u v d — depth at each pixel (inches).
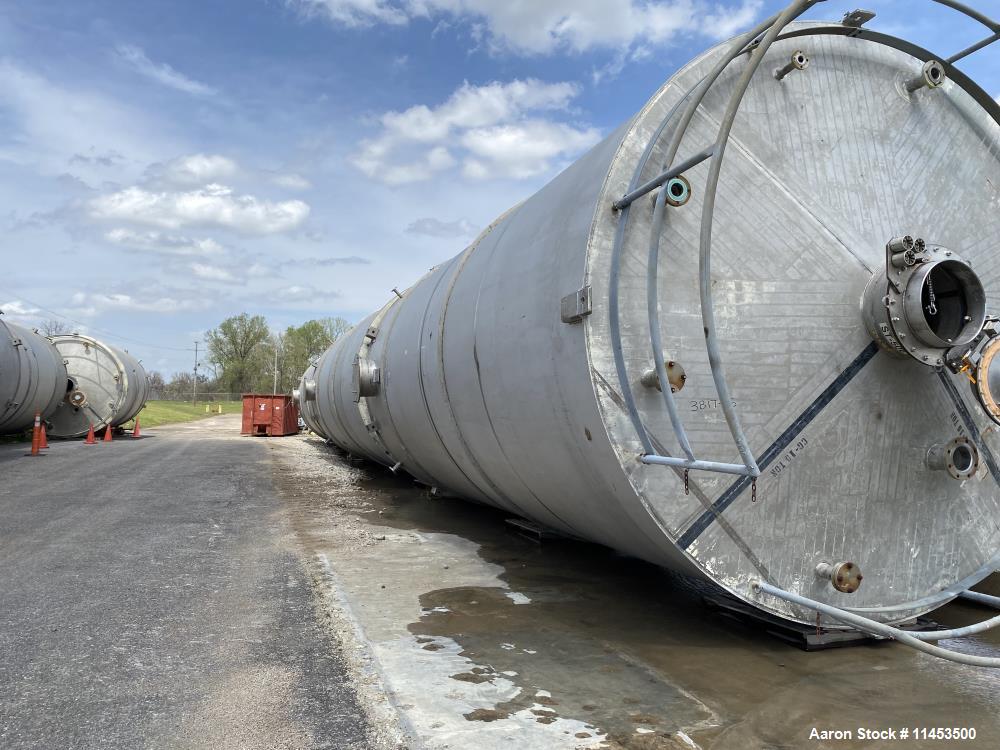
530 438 205.9
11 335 698.2
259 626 188.4
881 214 179.6
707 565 162.1
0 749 122.5
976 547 183.0
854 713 136.6
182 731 129.0
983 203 190.7
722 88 174.7
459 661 163.0
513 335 206.8
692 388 164.4
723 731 128.7
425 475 386.3
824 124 178.7
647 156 166.2
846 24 177.5
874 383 173.0
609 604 211.0
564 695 144.3
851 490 171.5
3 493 429.1
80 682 151.3
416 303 352.5
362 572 248.5
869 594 173.5
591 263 166.2
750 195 171.3
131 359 994.1
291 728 129.7
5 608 203.8
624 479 160.1
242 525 339.9
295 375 3747.5
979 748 123.2
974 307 158.9
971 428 182.1
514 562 264.5
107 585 228.8
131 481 496.7
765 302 168.6
